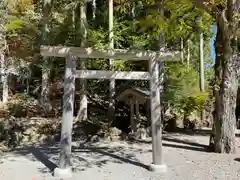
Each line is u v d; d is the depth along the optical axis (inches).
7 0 378.0
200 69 513.3
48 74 460.4
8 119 344.5
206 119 474.9
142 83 410.6
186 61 533.6
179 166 199.3
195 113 469.7
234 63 247.1
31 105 446.3
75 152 255.1
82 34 358.3
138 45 355.9
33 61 439.2
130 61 368.2
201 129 436.1
